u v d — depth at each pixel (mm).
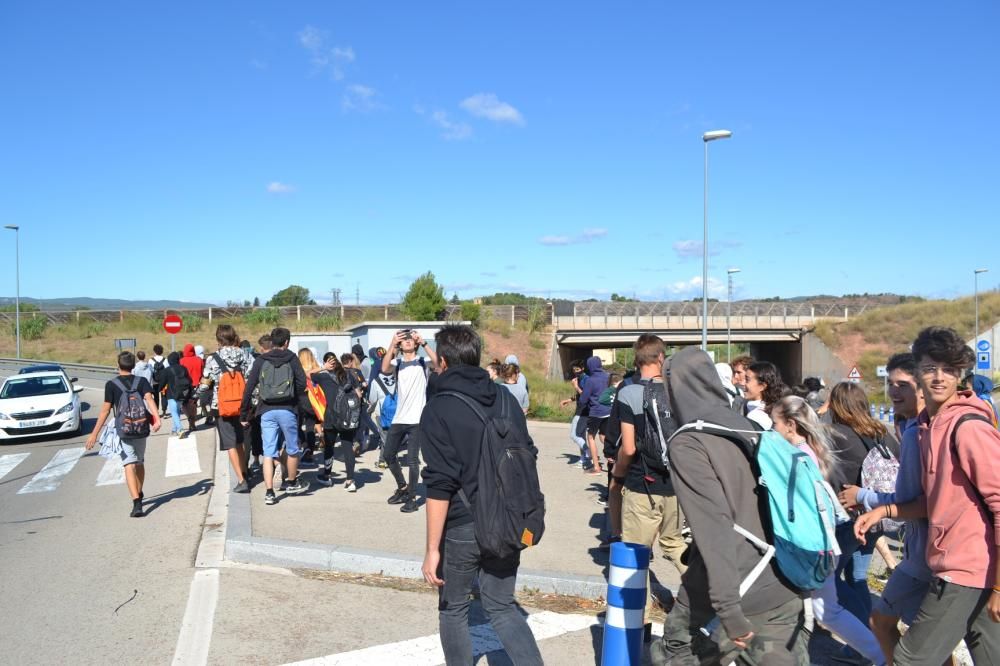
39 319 51250
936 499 3186
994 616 3012
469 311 46781
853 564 4637
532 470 3766
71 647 4832
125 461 8422
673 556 5082
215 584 6035
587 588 5719
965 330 48344
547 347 46562
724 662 3311
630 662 3912
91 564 6707
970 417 3123
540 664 3748
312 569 6477
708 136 27062
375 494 9211
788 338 53969
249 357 9453
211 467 11836
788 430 3957
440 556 3857
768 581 3074
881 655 4082
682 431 3150
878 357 48000
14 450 15273
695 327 51125
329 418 9242
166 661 4590
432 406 3795
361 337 18109
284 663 4539
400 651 4719
